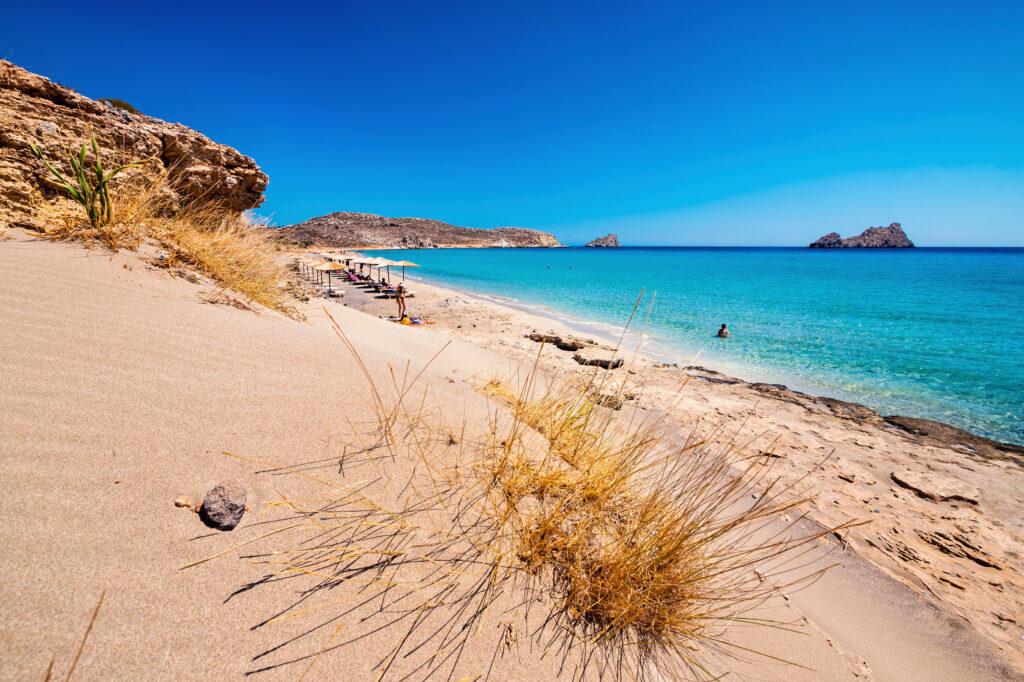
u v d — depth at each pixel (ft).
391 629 4.12
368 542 4.83
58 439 4.50
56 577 3.34
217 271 12.60
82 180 10.86
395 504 5.45
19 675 2.74
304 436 5.93
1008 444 17.87
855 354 35.37
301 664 3.57
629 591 5.26
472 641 4.31
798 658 6.08
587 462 8.00
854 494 13.12
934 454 16.47
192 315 8.58
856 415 20.43
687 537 5.72
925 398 24.75
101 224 11.19
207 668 3.28
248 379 6.73
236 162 19.40
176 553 3.94
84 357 5.93
